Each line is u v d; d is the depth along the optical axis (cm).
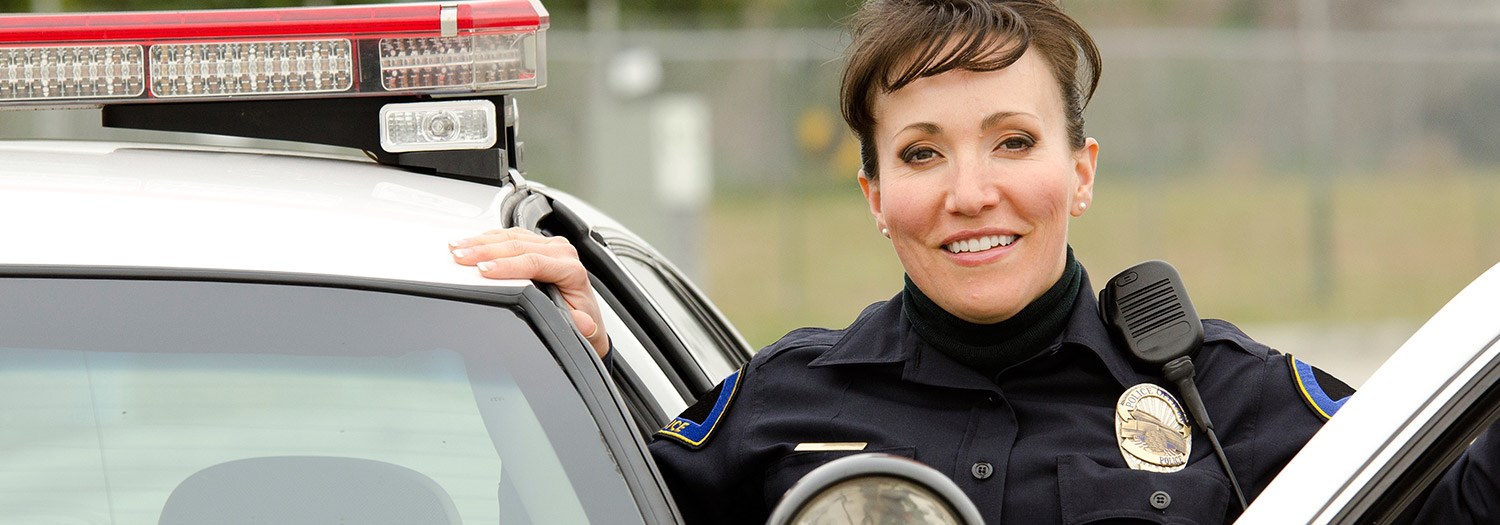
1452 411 188
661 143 1134
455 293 204
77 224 205
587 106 1148
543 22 241
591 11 1294
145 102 238
